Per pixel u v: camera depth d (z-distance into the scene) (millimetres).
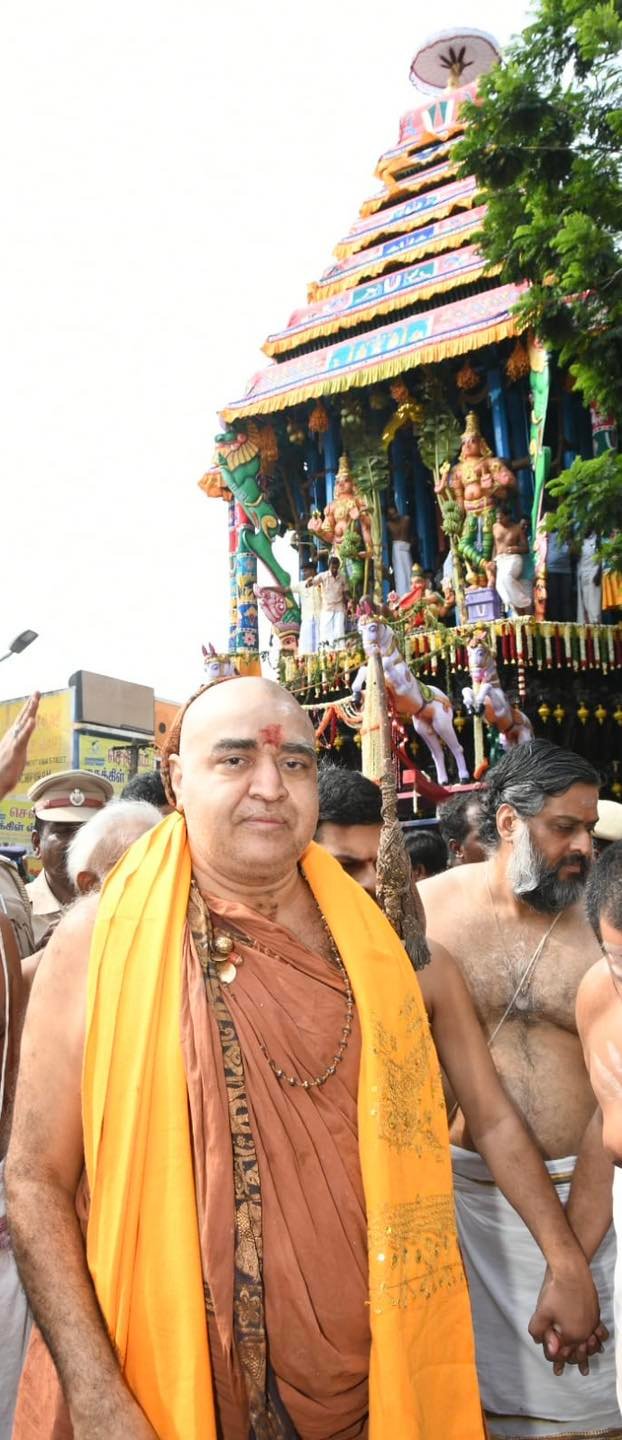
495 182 10164
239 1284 1676
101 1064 1720
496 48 23641
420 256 20734
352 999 1875
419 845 4645
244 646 21031
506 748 15008
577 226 9094
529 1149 2340
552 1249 2299
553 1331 2361
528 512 18625
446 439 19297
